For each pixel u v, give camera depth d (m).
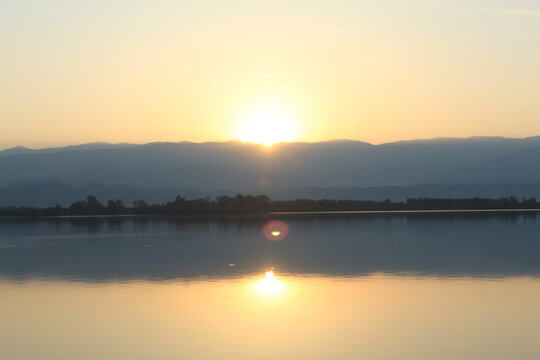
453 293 33.66
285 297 32.97
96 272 43.28
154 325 27.48
